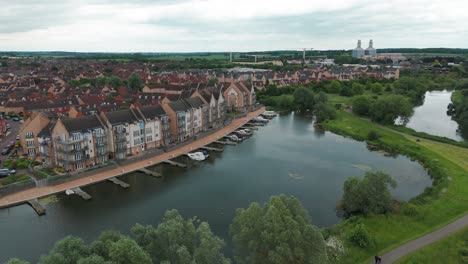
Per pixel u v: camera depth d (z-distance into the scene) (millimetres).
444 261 60844
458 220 75000
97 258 38062
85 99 181875
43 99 191625
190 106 157125
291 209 56250
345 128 172250
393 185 80812
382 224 73812
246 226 52531
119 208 89312
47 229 79000
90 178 104500
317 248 49812
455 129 177125
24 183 94750
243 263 52844
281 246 47594
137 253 39406
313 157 131750
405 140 148500
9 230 78250
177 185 104500
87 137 109000
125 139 120812
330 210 87188
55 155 108125
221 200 94250
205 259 44188
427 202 84062
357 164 123188
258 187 102938
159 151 130250
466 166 113500
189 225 48969
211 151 139250
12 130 152000
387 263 60125
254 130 177250
